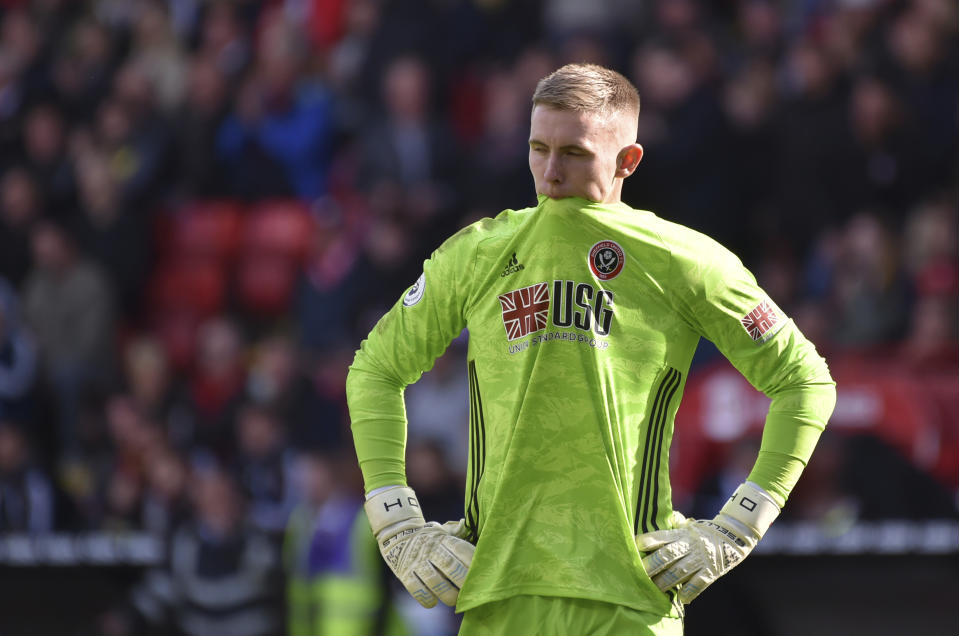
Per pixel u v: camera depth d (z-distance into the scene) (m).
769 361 9.34
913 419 24.55
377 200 32.19
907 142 30.61
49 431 32.75
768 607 24.97
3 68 38.59
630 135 9.28
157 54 38.38
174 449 29.55
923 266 28.17
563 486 9.16
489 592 9.23
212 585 24.94
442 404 27.05
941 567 24.52
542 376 9.15
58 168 36.38
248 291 34.50
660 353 9.21
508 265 9.37
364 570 24.12
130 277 34.91
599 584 9.07
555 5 33.59
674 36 31.86
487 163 31.97
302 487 27.22
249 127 35.62
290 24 36.81
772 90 31.48
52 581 27.34
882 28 31.41
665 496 9.36
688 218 30.73
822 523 24.31
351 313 31.19
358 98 34.66
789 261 30.66
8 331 32.69
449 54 34.50
